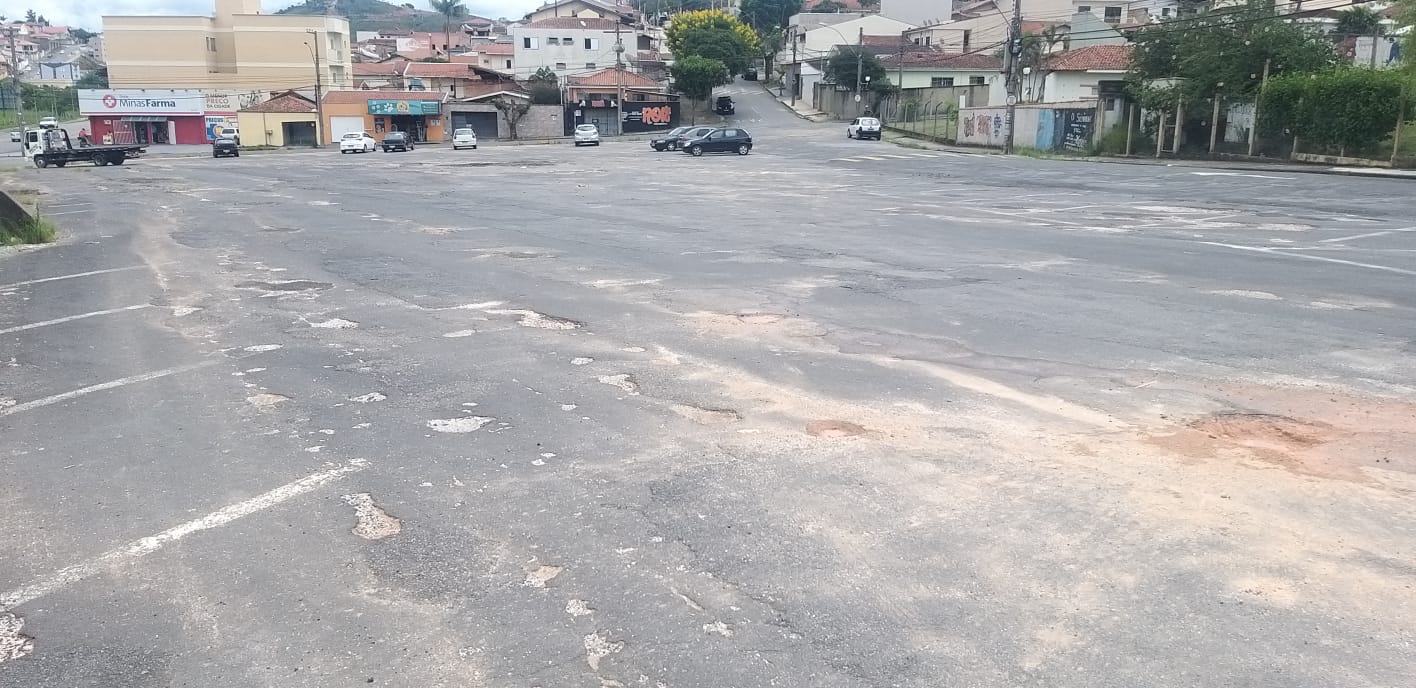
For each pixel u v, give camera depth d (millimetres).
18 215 17328
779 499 5191
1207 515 4895
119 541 4848
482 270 13117
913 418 6520
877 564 4453
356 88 97188
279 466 5824
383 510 5152
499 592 4270
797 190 27688
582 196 25797
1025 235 16625
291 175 37500
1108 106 50125
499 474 5629
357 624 4031
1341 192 25562
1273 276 12148
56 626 4078
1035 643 3793
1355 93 36500
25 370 8195
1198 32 44719
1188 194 25391
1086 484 5316
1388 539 4598
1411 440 5945
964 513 4977
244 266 13883
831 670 3635
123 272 13531
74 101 108125
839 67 85250
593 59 104500
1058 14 90312
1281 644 3748
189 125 81000
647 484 5430
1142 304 10367
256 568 4535
